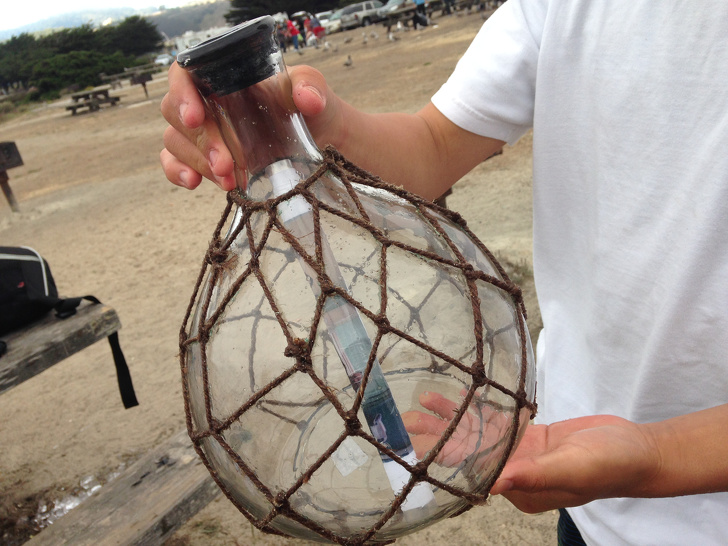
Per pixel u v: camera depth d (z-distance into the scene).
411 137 1.17
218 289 0.72
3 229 7.41
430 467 0.70
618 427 0.84
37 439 3.25
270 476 0.70
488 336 0.72
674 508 1.06
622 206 1.02
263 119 0.71
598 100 1.02
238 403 0.68
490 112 1.17
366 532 0.70
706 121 0.89
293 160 0.72
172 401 3.33
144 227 6.27
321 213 0.70
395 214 0.73
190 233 5.80
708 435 0.81
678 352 0.97
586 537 1.21
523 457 0.85
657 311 0.99
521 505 0.91
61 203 8.08
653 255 0.98
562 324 1.23
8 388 2.26
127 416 3.29
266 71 0.70
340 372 0.68
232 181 0.82
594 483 0.77
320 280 0.65
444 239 0.74
